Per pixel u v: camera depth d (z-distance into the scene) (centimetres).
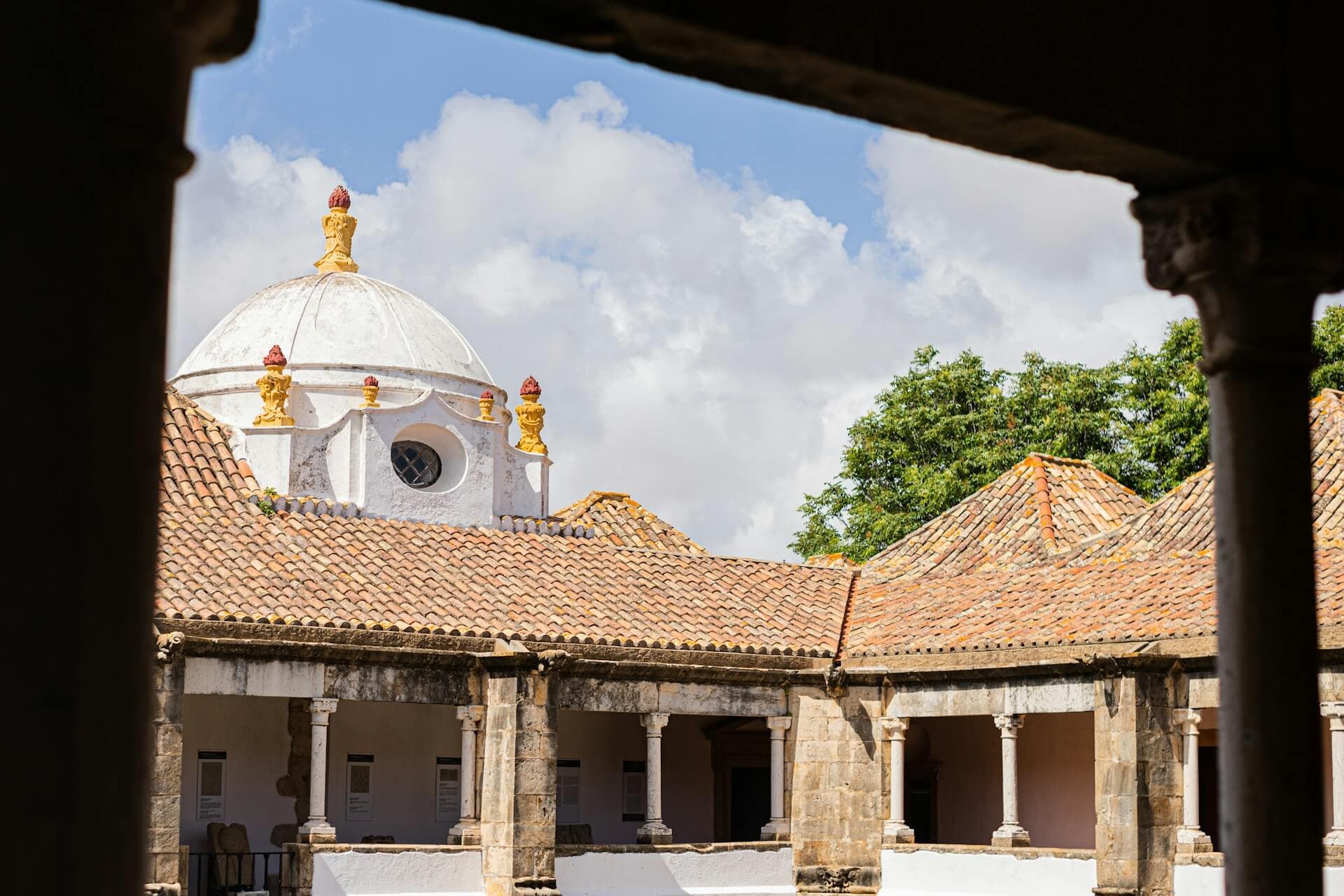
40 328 394
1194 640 2042
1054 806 2469
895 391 4503
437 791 2512
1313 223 608
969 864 2192
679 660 2303
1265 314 607
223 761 2325
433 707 2528
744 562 2684
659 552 2641
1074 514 2784
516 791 2089
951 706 2258
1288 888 582
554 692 2138
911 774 2644
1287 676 591
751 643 2364
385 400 3056
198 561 2156
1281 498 601
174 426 2495
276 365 2834
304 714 2389
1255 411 606
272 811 2358
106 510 402
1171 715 2047
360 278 3238
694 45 523
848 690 2338
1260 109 610
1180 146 593
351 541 2362
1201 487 2553
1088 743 2436
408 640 2141
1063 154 601
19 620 389
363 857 2038
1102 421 4103
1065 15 575
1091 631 2141
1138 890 1988
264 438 2733
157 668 1905
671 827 2644
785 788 2347
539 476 3050
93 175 402
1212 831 2284
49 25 399
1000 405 4325
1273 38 617
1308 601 600
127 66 410
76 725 393
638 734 2662
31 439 392
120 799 404
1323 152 620
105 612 401
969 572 2656
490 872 2094
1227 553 607
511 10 503
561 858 2142
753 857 2289
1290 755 587
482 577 2373
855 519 4328
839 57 532
